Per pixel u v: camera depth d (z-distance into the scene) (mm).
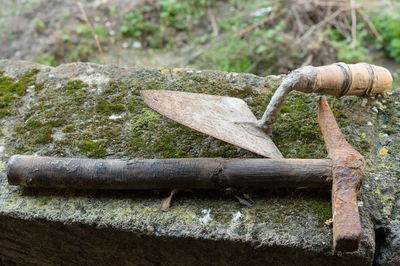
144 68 1190
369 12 1843
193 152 1071
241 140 1037
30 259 1095
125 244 1028
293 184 1002
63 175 1023
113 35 1887
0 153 1093
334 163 986
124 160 1028
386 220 1000
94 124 1117
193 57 1737
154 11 1942
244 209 1011
